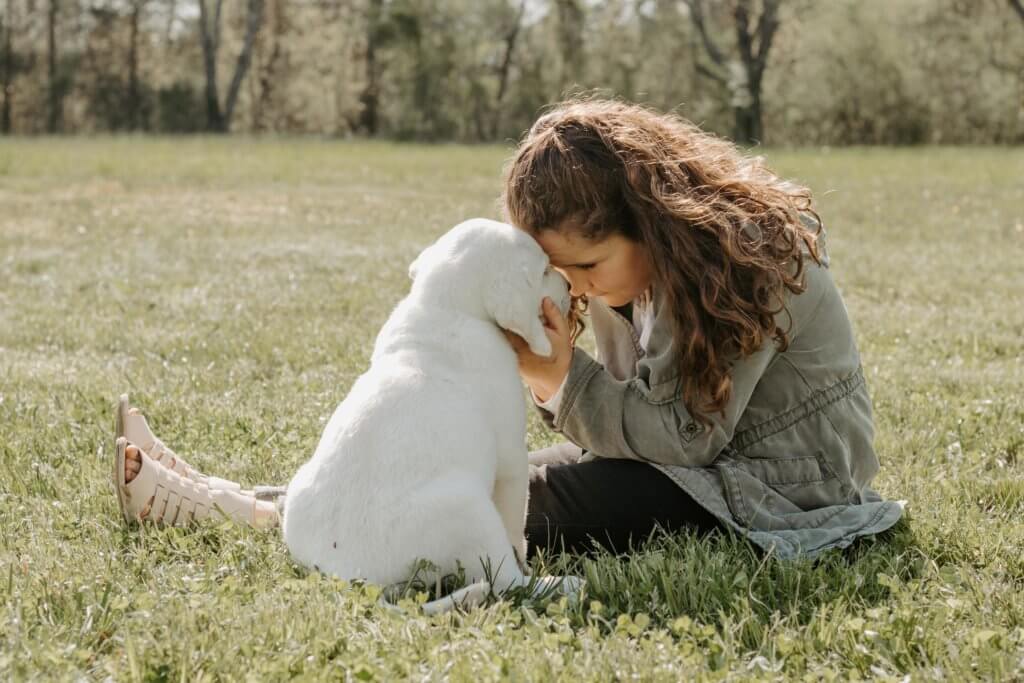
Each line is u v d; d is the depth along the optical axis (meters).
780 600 2.80
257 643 2.43
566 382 3.09
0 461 3.95
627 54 44.94
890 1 40.75
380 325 6.87
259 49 53.22
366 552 2.66
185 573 2.92
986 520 3.41
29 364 5.60
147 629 2.50
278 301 7.74
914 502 3.62
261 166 21.89
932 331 6.68
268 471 3.90
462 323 2.89
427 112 45.22
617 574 2.88
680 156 2.99
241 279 8.75
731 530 3.04
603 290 3.07
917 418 4.67
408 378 2.79
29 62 51.69
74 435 4.27
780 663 2.41
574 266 3.00
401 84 45.81
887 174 20.75
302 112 52.28
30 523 3.30
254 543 3.09
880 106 39.53
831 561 2.98
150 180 18.41
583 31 45.06
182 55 54.47
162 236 11.45
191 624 2.49
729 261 2.87
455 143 35.66
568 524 3.20
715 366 2.92
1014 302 7.76
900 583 2.83
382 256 10.10
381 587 2.60
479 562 2.67
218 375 5.46
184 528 3.22
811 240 3.02
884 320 7.05
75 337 6.42
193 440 4.25
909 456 4.18
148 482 3.25
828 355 3.12
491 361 2.87
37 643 2.44
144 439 3.48
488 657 2.37
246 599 2.72
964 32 40.69
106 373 5.41
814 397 3.13
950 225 12.67
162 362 5.77
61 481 3.71
